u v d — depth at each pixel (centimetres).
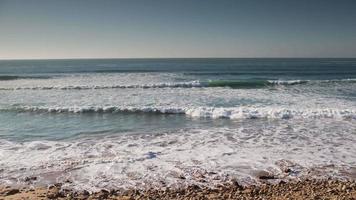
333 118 1309
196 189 612
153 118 1353
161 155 824
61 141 976
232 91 2234
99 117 1376
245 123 1238
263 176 678
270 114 1356
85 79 3306
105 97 1945
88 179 664
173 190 606
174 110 1466
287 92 2158
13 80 3216
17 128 1161
